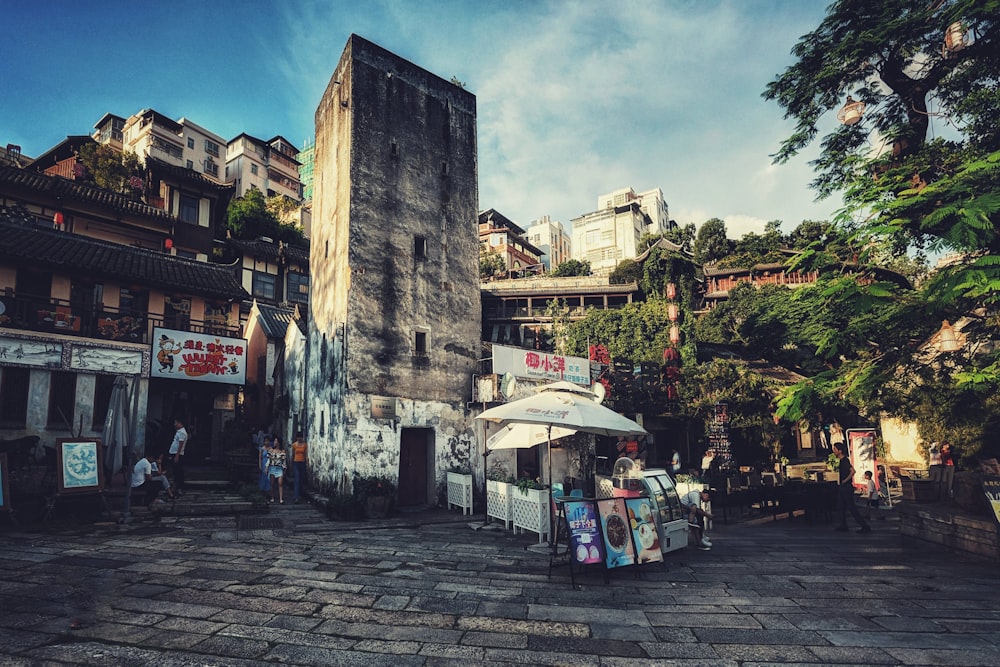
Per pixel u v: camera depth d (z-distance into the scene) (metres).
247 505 11.48
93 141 34.53
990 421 14.64
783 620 5.27
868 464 15.92
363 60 14.77
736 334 31.61
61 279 16.28
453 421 14.54
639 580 6.79
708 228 44.03
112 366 15.27
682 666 4.17
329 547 8.32
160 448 18.36
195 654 4.25
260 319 22.86
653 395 20.36
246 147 50.53
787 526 11.92
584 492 10.69
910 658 4.35
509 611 5.43
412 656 4.30
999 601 5.92
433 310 14.91
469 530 10.31
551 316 36.88
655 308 32.12
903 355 10.87
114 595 5.68
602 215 77.94
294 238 37.91
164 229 25.47
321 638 4.63
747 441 21.20
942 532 9.00
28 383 13.93
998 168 8.24
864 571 7.33
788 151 13.24
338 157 15.09
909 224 8.99
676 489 9.52
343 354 13.07
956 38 9.48
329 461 13.38
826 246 10.91
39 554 7.39
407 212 14.93
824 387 11.29
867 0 11.03
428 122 16.02
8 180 20.89
